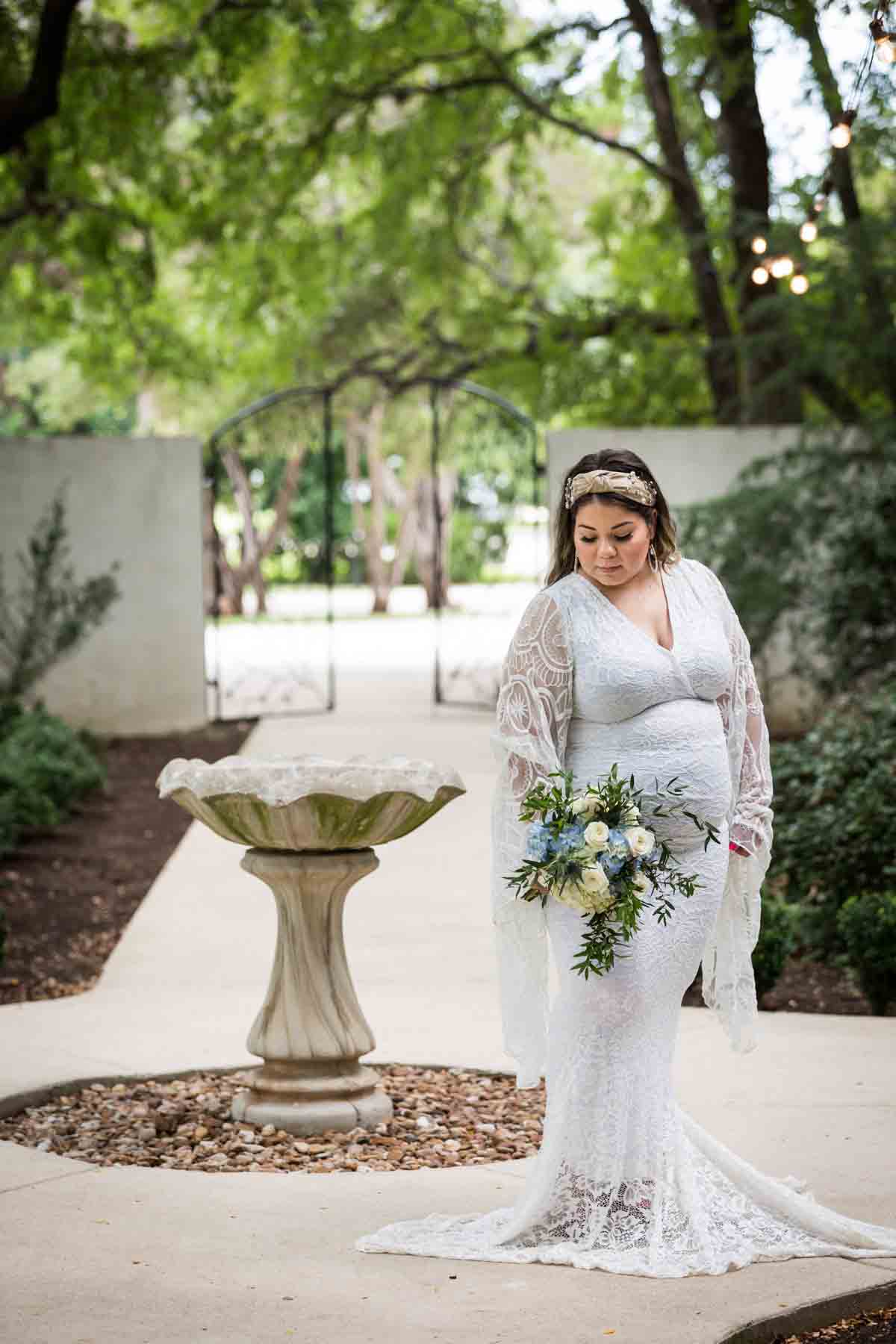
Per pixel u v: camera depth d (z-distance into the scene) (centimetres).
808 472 1542
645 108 2098
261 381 3081
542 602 448
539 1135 562
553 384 2092
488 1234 446
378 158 2256
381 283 2577
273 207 2139
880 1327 402
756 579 1508
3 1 1627
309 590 2006
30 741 1373
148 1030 690
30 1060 639
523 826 453
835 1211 464
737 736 467
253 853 573
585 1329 383
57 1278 414
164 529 1738
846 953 828
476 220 2603
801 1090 586
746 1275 420
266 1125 566
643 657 441
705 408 2127
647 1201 446
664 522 456
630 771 441
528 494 1867
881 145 1436
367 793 543
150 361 2512
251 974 797
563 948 449
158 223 2300
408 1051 655
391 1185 498
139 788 1448
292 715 1844
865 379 1541
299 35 2023
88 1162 532
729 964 481
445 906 943
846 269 1502
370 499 4441
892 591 1480
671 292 2269
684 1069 614
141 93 1839
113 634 1728
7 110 1393
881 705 1013
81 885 1074
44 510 1703
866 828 849
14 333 2744
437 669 1931
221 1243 442
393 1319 388
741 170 1761
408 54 2048
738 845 470
